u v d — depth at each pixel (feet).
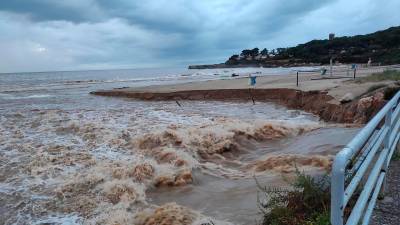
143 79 223.92
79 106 83.15
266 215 16.51
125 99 102.42
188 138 36.83
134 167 28.53
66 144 39.50
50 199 24.40
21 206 23.35
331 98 59.93
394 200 14.46
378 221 12.85
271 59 558.15
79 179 27.61
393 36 405.18
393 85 50.90
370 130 9.00
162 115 62.54
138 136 40.52
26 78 294.66
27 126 51.52
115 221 20.68
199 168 30.09
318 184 15.90
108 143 39.55
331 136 37.19
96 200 24.04
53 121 55.57
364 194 10.39
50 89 143.23
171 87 115.44
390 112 14.93
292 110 68.95
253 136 40.27
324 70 120.78
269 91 88.43
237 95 92.22
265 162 29.99
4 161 32.78
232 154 35.37
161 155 32.50
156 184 26.68
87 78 277.64
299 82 97.81
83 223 20.84
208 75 252.62
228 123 45.98
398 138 19.13
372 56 365.81
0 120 57.57
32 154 34.94
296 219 14.47
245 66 595.06
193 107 77.92
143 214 21.21
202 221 19.35
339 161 7.38
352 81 77.46
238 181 26.63
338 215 7.44
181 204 23.13
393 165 18.15
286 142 38.65
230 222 19.30
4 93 125.08
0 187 26.55
